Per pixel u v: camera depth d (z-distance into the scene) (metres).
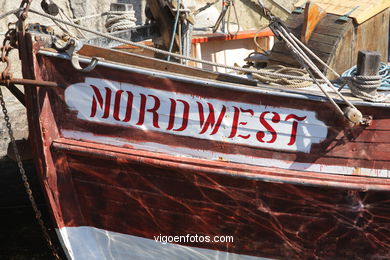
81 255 5.32
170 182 4.94
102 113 4.82
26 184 5.13
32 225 6.89
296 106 4.71
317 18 5.53
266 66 5.93
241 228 5.17
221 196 4.97
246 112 4.74
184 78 4.64
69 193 5.08
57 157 4.92
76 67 4.52
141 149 4.88
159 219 5.19
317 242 5.20
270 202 4.97
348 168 4.88
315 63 5.52
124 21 6.33
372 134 4.78
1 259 6.24
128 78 4.69
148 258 5.46
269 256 5.32
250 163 4.88
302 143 4.82
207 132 4.82
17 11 4.59
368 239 5.16
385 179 4.89
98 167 4.94
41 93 4.68
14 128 7.51
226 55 7.00
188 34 5.74
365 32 5.65
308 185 4.79
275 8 9.86
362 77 4.68
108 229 5.29
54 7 5.69
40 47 4.59
